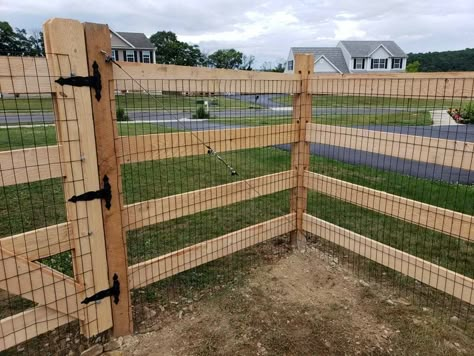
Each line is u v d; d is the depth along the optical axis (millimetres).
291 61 43125
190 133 2562
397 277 3129
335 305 2740
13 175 1780
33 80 1755
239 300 2805
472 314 2598
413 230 4016
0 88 1669
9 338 1932
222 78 2670
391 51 42844
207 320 2564
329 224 3383
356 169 6863
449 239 3787
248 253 3629
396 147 2680
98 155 2066
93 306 2227
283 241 3902
